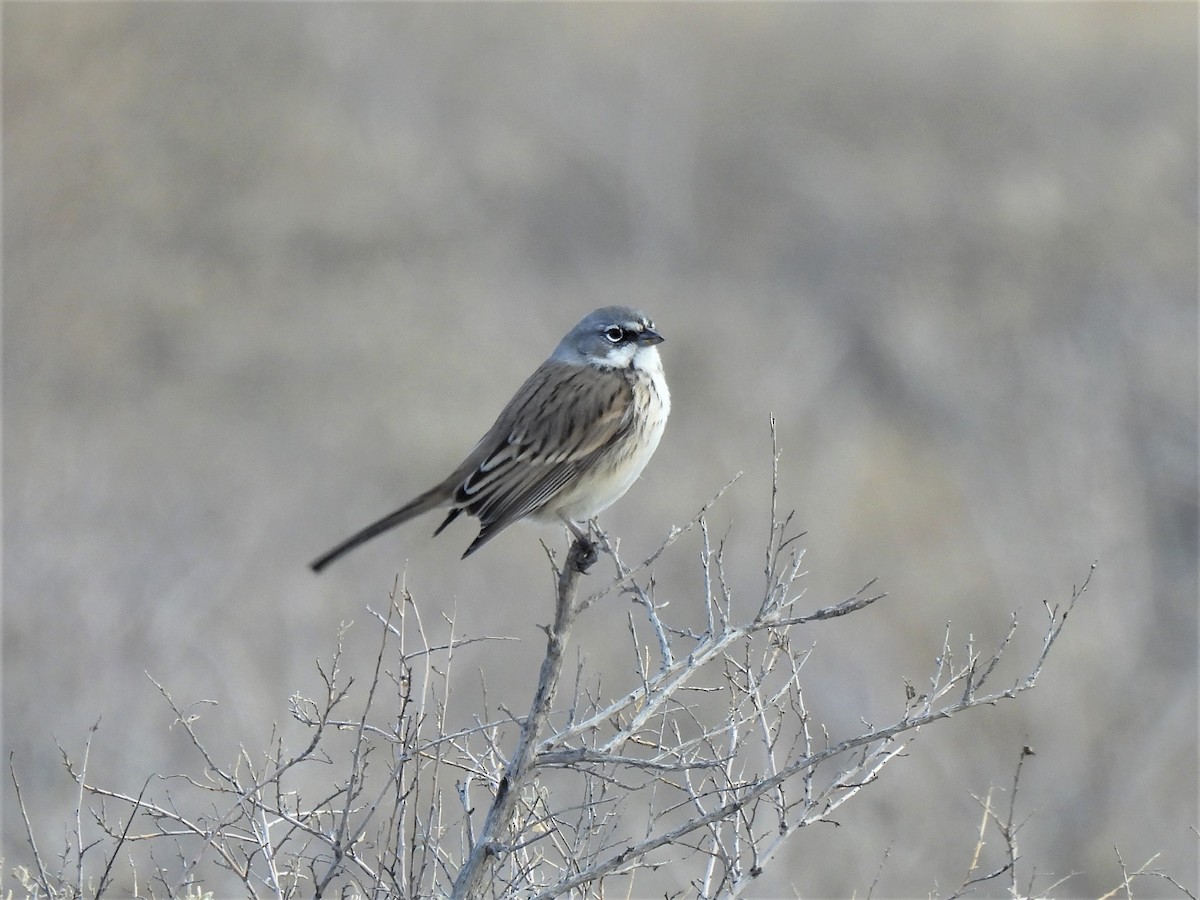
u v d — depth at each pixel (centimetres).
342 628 755
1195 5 3372
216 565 1415
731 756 603
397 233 2494
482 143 2798
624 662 1380
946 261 2398
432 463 1848
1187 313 2169
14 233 2120
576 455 809
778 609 609
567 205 2712
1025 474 1767
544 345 2242
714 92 3006
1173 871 1223
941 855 1171
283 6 2764
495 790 634
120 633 1228
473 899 580
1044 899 696
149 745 1104
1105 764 1305
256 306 2239
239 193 2472
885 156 2769
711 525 1639
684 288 2448
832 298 2373
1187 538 1748
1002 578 1561
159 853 955
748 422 1928
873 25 3256
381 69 2883
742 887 591
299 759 605
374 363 2058
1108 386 1977
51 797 1047
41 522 1435
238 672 1211
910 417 2033
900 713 1335
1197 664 1453
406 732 600
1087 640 1441
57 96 2248
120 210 2266
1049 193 2495
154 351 2103
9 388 1919
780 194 2691
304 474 1781
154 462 1738
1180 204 2528
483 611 1442
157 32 2481
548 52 3111
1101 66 3109
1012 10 3306
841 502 1733
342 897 576
